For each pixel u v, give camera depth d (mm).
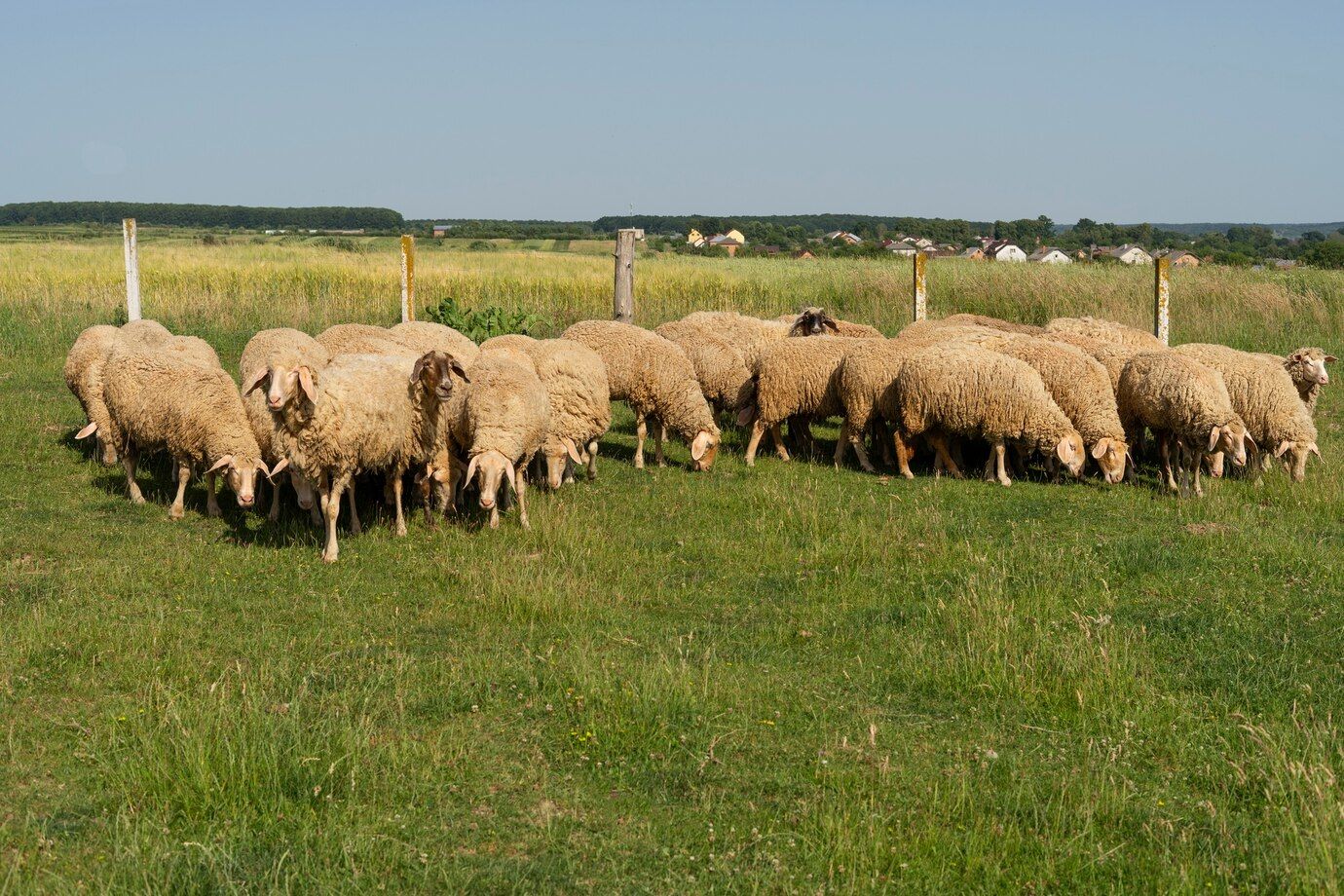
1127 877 5047
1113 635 7527
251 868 4824
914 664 7285
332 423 9133
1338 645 7566
